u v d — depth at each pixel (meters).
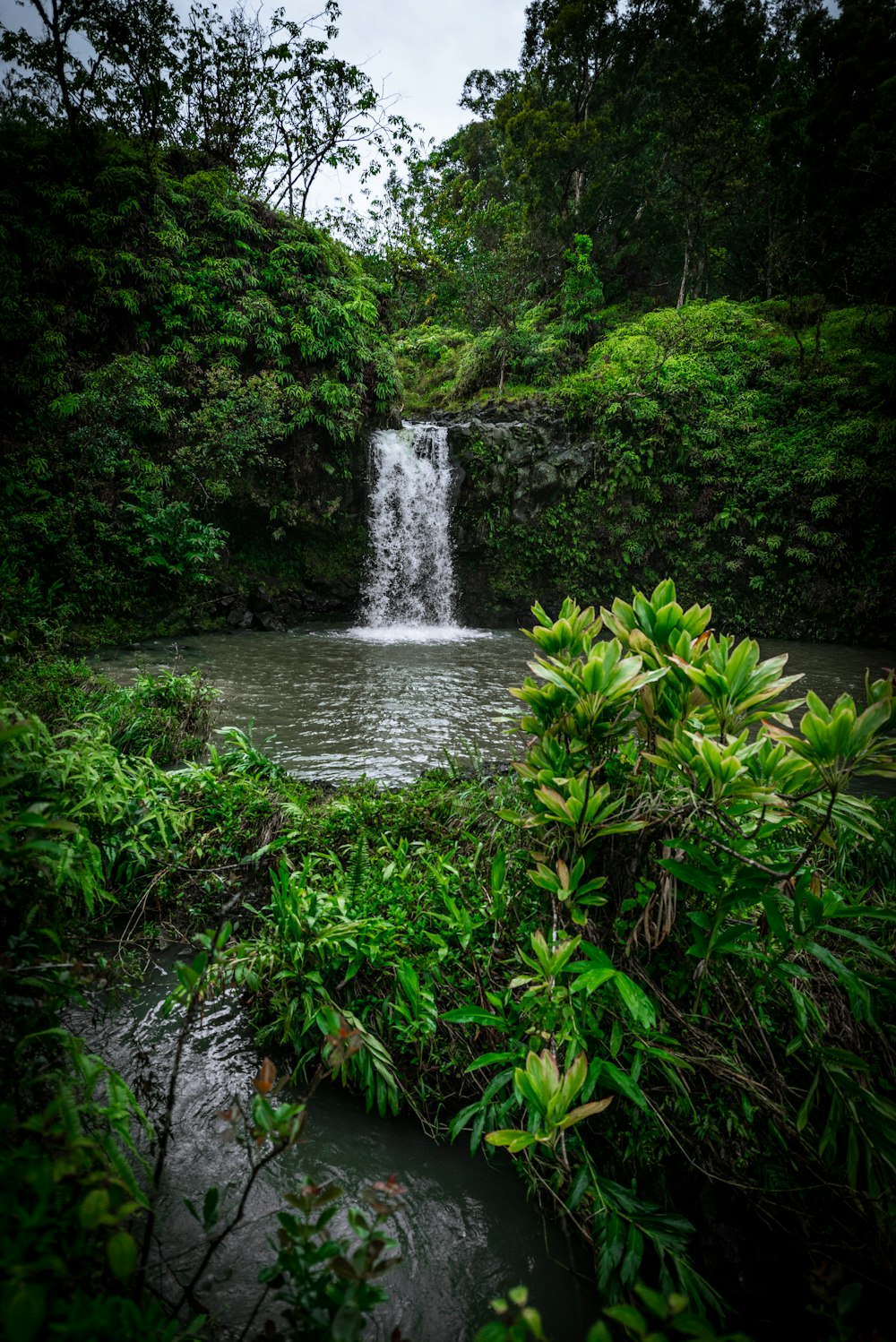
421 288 22.02
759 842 1.89
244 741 4.16
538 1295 1.64
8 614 6.66
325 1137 2.03
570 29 20.98
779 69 22.02
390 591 12.56
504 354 15.27
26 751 1.92
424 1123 2.09
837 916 1.71
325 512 11.66
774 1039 1.99
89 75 11.22
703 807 1.74
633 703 2.06
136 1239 1.65
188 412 10.51
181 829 3.26
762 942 1.93
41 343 9.41
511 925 2.39
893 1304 1.59
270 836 3.32
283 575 11.76
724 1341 0.82
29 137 10.11
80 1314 0.86
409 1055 2.24
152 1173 1.82
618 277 20.78
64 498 8.93
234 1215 1.75
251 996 2.55
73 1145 0.98
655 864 1.99
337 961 2.35
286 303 11.48
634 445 13.44
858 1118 1.64
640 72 20.88
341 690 7.16
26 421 9.12
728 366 14.27
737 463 13.19
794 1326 1.58
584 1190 1.76
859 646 12.33
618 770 2.06
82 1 10.71
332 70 12.84
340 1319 0.95
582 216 20.14
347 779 4.54
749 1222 1.78
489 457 12.66
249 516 11.16
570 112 21.20
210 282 10.76
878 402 12.99
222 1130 2.01
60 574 8.77
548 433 13.38
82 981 1.50
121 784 2.77
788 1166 1.82
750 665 1.80
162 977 2.63
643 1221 1.70
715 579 13.33
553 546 13.30
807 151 19.30
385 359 12.60
